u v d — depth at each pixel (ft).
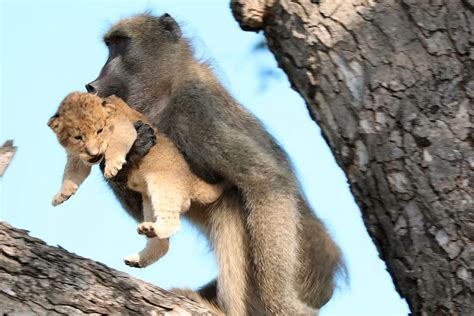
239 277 39.34
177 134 39.81
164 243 33.40
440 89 22.52
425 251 22.02
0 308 23.99
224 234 39.68
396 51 23.11
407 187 22.34
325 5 24.00
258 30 25.46
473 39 22.59
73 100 31.96
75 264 26.09
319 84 23.88
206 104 39.81
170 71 44.04
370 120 22.98
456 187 21.86
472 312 21.15
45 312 24.34
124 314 25.46
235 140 39.14
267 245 38.63
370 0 23.79
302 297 39.93
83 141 31.65
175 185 34.19
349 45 23.59
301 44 24.16
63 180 32.78
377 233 23.21
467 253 21.47
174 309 26.61
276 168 39.63
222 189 39.65
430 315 21.89
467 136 22.09
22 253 25.46
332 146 23.86
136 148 34.09
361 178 23.21
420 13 23.17
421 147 22.31
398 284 22.98
